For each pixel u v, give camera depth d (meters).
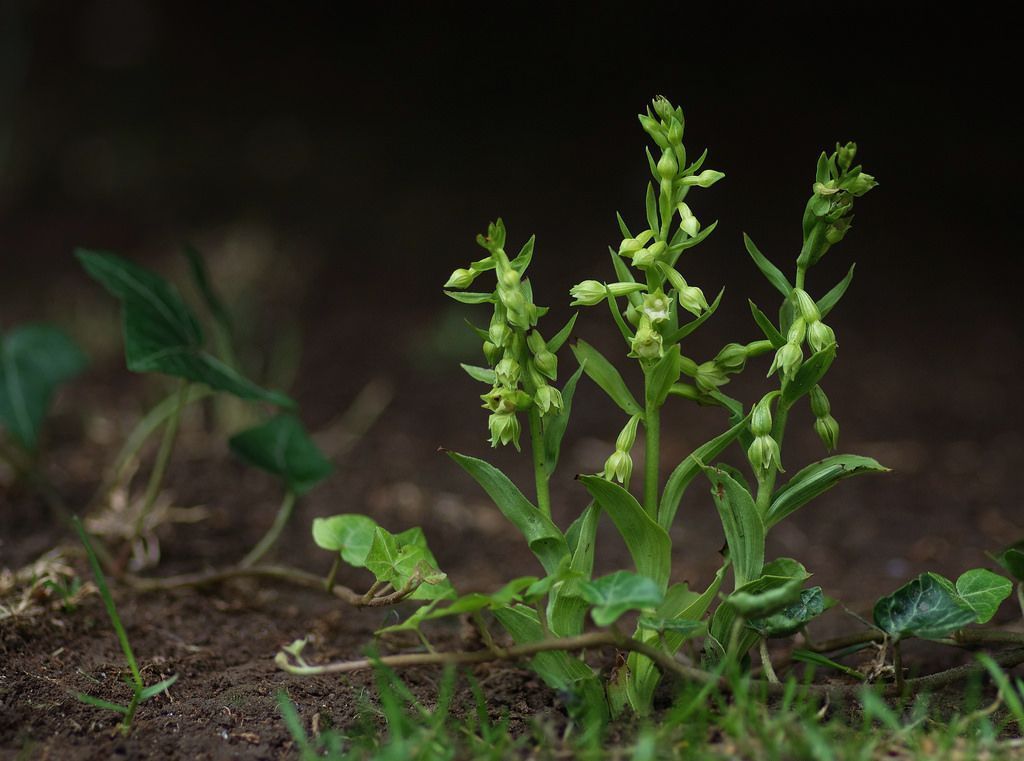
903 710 2.61
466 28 11.74
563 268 7.85
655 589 2.18
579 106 10.82
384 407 6.03
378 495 4.86
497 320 2.34
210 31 13.02
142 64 12.92
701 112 10.26
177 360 3.31
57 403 5.88
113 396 6.07
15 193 10.23
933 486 4.96
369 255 8.42
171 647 3.20
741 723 2.23
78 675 2.86
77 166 10.85
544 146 10.31
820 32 10.66
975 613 2.48
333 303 7.56
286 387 6.30
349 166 10.31
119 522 4.05
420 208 9.33
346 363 6.63
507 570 4.17
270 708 2.71
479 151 10.40
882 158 9.52
